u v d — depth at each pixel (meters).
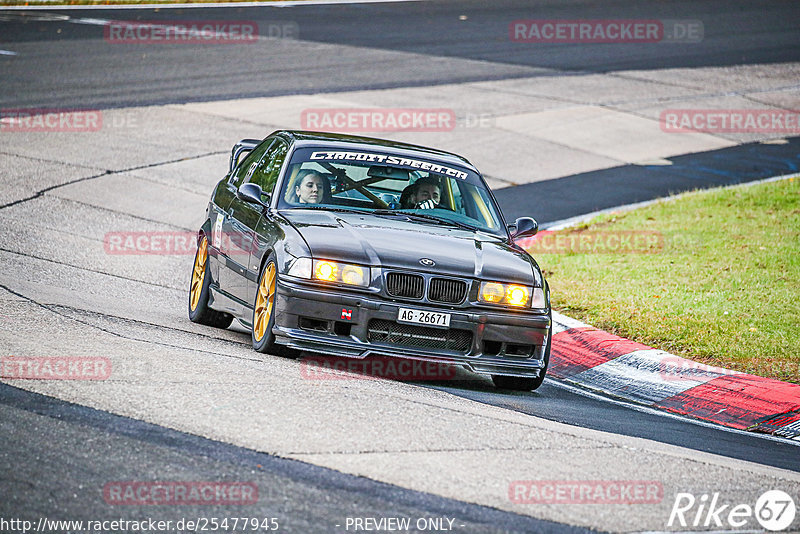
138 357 25.69
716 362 34.66
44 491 16.84
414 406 24.14
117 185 57.88
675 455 23.02
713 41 121.38
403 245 28.55
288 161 32.38
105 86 82.81
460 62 102.94
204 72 90.62
